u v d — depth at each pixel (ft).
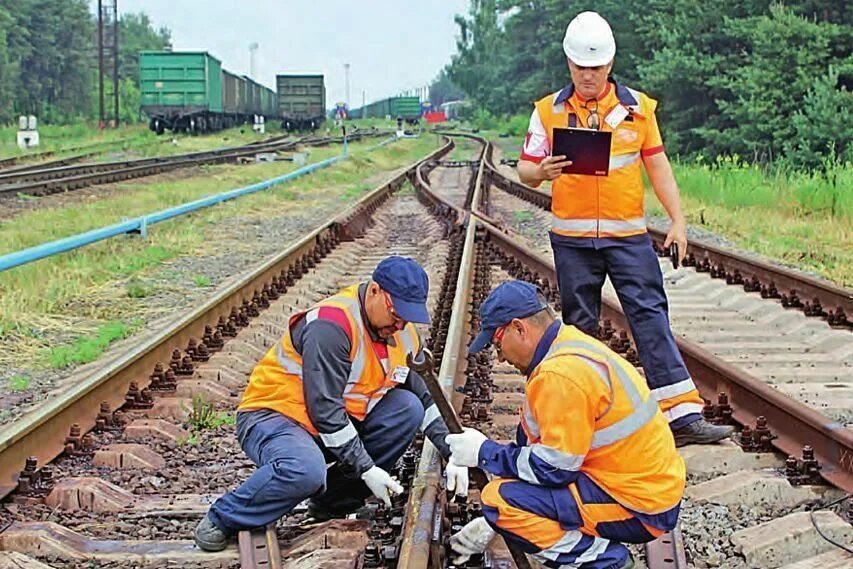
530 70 255.09
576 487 12.72
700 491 17.02
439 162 134.10
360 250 49.85
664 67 110.93
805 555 14.70
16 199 62.64
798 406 18.21
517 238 52.29
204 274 41.63
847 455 16.75
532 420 12.84
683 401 18.71
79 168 87.20
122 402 22.09
